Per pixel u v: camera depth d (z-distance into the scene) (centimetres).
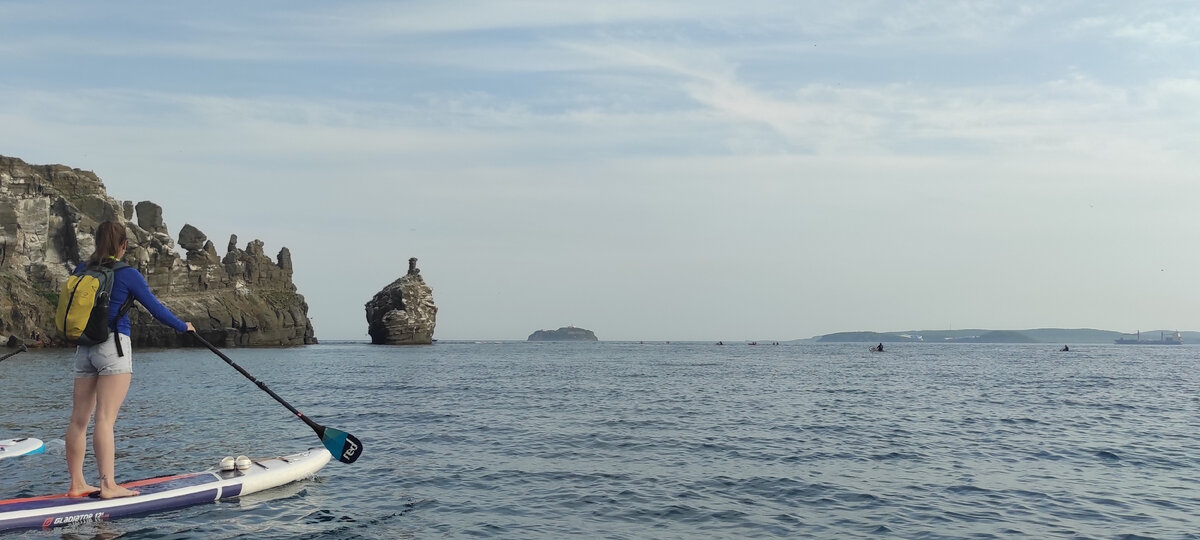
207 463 1199
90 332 781
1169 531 871
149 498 871
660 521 899
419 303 12044
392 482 1082
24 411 1914
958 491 1073
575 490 1058
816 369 5206
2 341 7075
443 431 1647
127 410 1959
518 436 1580
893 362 6869
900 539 832
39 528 794
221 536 795
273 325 10125
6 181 7950
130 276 796
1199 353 13250
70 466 841
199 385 2942
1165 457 1377
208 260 9719
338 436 991
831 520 912
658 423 1825
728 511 948
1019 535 851
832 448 1448
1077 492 1071
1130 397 2756
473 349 12500
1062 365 6341
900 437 1608
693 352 11319
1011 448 1467
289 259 11256
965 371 4981
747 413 2075
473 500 988
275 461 1075
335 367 5019
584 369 4997
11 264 7719
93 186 8838
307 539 796
